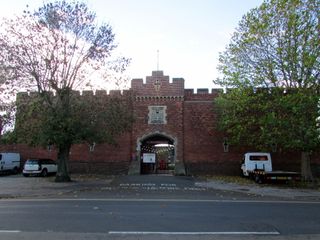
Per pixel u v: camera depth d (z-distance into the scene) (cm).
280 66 2738
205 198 1703
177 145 3725
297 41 2662
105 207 1330
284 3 2698
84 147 3803
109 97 2708
